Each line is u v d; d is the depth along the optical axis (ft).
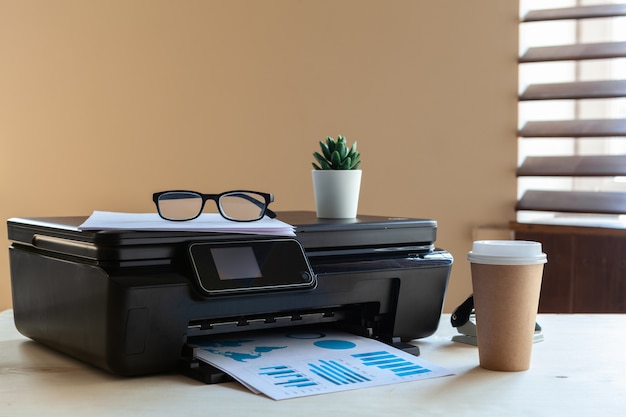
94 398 2.74
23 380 2.99
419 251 3.75
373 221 3.70
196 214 3.44
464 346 3.63
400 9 8.05
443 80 8.01
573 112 8.40
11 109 8.89
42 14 8.77
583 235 7.46
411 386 2.88
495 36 7.87
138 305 2.91
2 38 8.87
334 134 8.23
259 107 8.38
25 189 8.91
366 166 8.18
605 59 7.62
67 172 8.80
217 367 3.01
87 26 8.67
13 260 3.71
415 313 3.61
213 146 8.48
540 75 8.09
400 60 8.07
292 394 2.73
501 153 7.92
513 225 7.79
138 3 8.55
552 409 2.63
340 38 8.17
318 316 3.55
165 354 3.02
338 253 3.51
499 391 2.84
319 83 8.24
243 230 3.24
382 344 3.43
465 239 8.05
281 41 8.30
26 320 3.62
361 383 2.88
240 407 2.62
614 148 8.24
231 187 8.46
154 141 8.59
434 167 8.07
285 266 3.23
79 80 8.73
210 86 8.45
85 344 3.11
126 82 8.62
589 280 7.46
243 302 3.14
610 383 2.95
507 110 7.88
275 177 8.38
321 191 3.97
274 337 3.53
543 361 3.30
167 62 8.52
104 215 3.62
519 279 3.06
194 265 3.04
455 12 7.95
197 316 3.06
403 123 8.11
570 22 8.29
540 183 8.23
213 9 8.41
